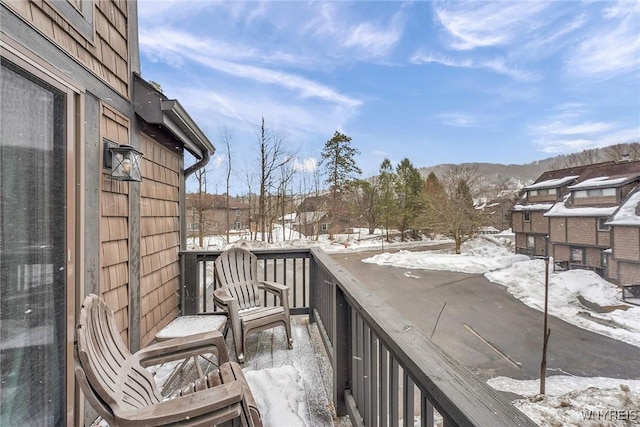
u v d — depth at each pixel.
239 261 3.20
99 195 1.94
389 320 1.12
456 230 19.95
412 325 1.07
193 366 2.39
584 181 9.23
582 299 6.76
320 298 2.95
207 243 18.70
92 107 1.88
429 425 0.77
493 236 19.86
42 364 1.43
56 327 1.52
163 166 3.12
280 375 2.08
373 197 26.02
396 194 25.62
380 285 10.31
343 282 1.69
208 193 19.88
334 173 25.95
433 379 0.70
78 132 1.72
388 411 1.18
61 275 1.57
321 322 2.86
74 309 1.64
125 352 1.44
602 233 7.90
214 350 1.70
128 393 1.20
